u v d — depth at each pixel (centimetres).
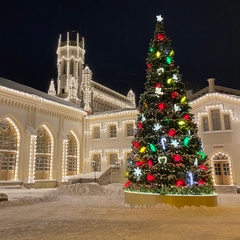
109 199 1520
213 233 633
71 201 1416
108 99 6569
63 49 6556
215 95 2553
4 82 2769
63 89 6253
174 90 1291
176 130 1194
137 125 1324
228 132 2464
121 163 3191
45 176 2978
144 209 1047
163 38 1399
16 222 796
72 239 579
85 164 3472
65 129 3278
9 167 2605
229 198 1627
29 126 2762
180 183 1111
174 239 576
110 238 586
